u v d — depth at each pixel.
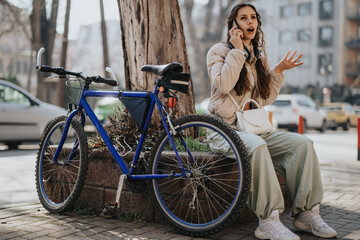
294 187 3.05
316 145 12.61
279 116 18.06
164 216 3.04
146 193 3.32
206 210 3.03
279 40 43.69
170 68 2.98
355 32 42.28
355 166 7.34
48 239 2.87
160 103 3.07
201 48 33.44
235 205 2.74
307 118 18.55
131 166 3.17
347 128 23.53
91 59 35.31
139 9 4.14
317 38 42.12
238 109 3.10
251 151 2.82
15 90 9.98
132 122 3.80
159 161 3.16
